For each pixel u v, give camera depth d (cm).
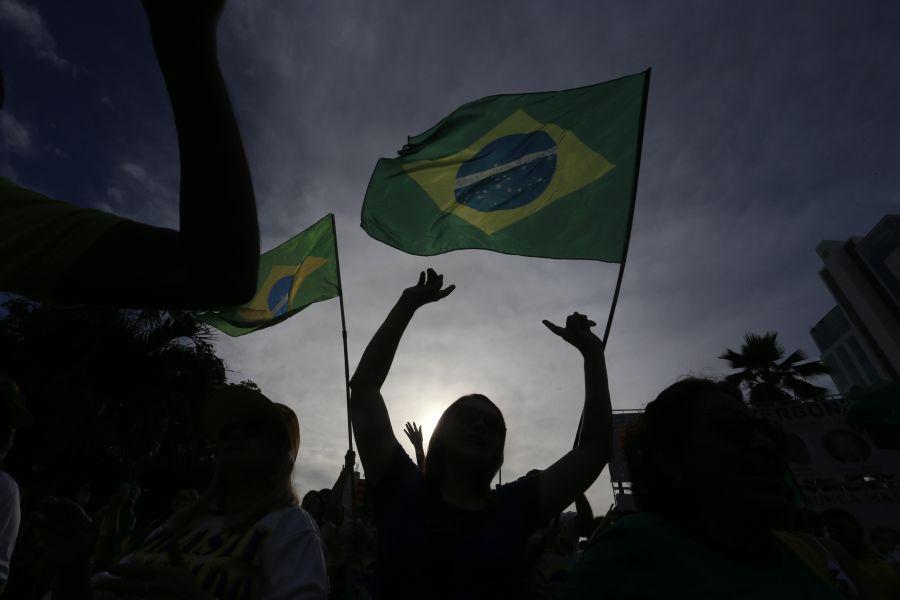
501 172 424
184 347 1427
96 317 1270
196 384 1413
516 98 443
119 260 60
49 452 1138
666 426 154
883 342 3531
